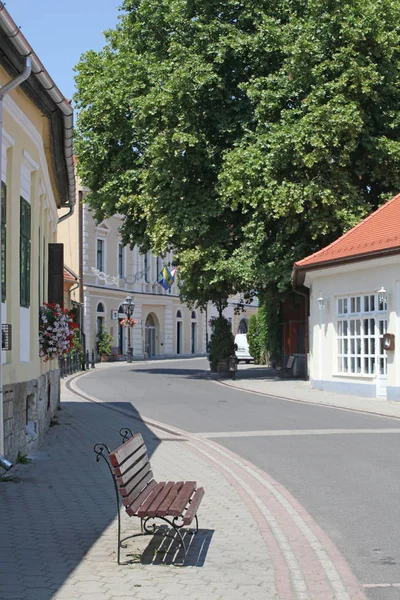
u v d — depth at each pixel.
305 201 26.55
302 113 26.23
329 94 25.67
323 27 25.72
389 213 23.69
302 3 27.86
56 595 5.28
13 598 5.20
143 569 5.96
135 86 30.28
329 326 24.36
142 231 33.69
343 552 6.60
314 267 24.00
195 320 71.88
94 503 8.33
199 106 29.25
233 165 26.42
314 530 7.33
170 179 29.05
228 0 28.88
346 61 25.58
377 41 25.55
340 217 25.78
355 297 22.92
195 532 7.21
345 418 17.03
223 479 9.98
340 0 25.48
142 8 30.86
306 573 5.91
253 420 16.72
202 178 30.00
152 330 64.12
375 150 26.75
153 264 63.38
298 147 24.97
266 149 26.59
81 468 10.52
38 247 13.57
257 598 5.30
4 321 10.36
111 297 56.44
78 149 32.62
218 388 26.42
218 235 30.09
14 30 8.84
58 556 6.29
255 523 7.59
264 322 46.25
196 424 16.03
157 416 17.56
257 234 27.92
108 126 31.58
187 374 35.59
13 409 10.57
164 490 6.93
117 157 32.28
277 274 27.70
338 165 26.22
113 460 6.00
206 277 29.98
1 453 9.45
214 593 5.39
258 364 49.28
